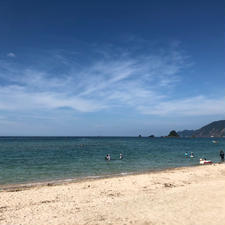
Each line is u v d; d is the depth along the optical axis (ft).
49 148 194.08
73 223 28.02
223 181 53.42
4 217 30.50
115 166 87.40
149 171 75.36
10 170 76.59
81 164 92.32
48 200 39.09
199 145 269.23
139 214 30.71
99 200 38.65
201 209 31.99
